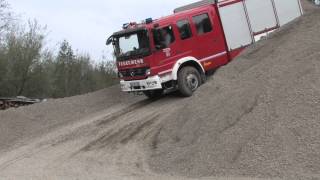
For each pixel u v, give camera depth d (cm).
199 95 1503
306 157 990
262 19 2064
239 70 1555
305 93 1139
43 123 2002
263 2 2067
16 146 1795
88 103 2156
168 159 1261
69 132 1777
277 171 995
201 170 1123
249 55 1631
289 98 1153
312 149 998
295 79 1216
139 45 1861
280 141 1056
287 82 1225
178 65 1861
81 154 1519
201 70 1908
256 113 1179
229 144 1145
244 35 2020
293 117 1093
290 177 964
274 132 1084
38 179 1273
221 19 1978
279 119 1111
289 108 1124
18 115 2061
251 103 1241
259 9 2061
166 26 1856
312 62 1252
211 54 1941
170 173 1176
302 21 1630
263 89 1257
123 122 1748
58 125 1953
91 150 1543
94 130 1744
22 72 3503
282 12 2109
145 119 1702
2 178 1327
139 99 2088
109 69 4588
